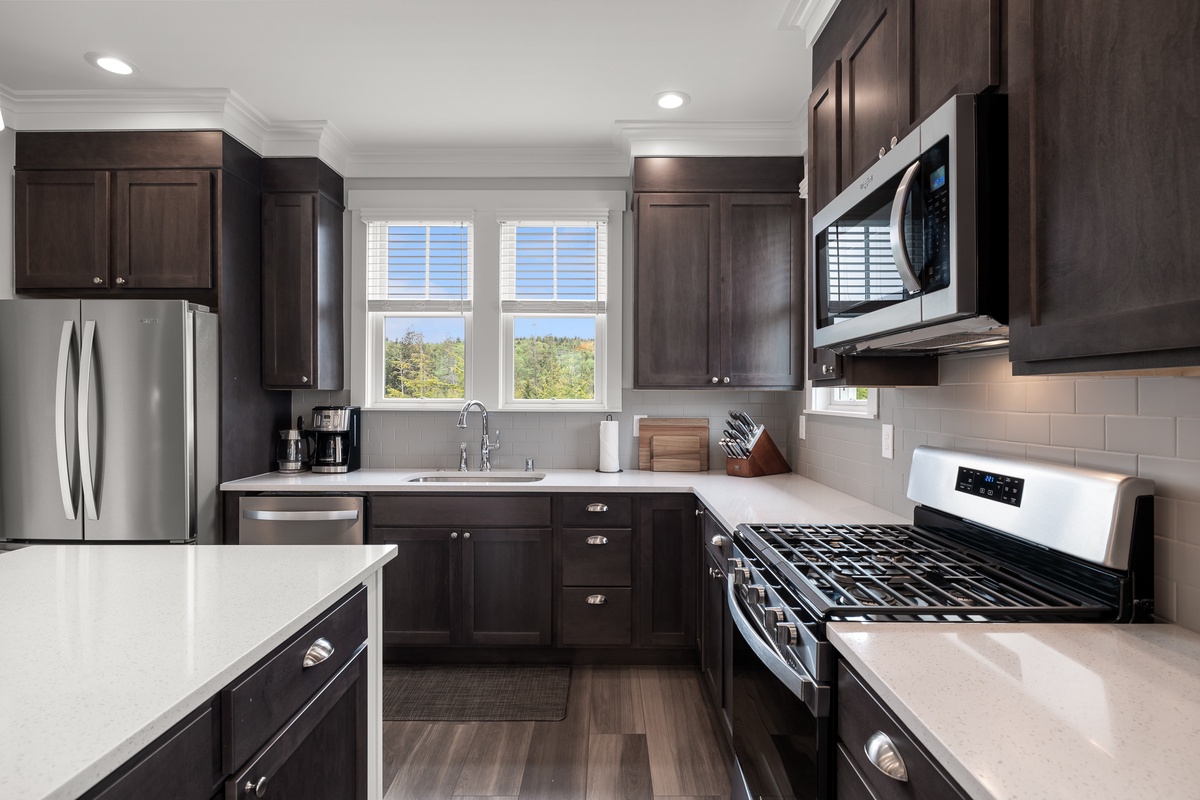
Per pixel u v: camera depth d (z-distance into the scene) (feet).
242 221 9.60
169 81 8.54
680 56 7.81
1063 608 3.55
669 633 9.14
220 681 2.75
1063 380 4.28
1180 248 2.22
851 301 4.88
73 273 9.12
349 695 4.31
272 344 10.10
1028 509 4.19
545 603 9.20
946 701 2.56
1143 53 2.37
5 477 8.41
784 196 9.86
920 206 3.79
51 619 3.40
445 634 9.24
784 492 8.37
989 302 3.40
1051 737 2.28
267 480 9.57
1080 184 2.72
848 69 5.54
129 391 8.38
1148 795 1.94
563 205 10.86
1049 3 2.92
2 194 9.14
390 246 11.12
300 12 6.93
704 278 9.90
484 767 6.72
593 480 9.62
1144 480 3.52
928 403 6.10
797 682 3.61
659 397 11.07
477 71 8.21
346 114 9.50
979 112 3.39
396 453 11.16
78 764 2.04
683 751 7.01
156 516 8.44
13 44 7.63
